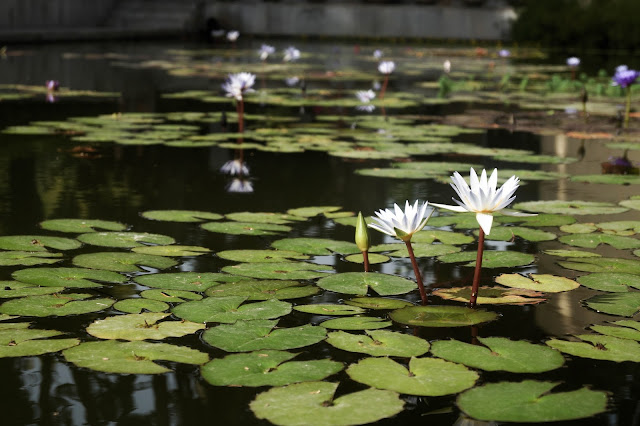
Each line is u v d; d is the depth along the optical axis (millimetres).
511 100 8773
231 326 2141
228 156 4973
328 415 1638
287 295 2412
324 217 3467
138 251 2852
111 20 20438
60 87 8969
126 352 1965
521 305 2383
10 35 15641
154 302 2324
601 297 2459
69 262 2723
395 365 1896
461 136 6047
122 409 1708
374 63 14320
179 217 3381
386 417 1634
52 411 1699
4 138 5445
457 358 1954
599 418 1694
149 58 13977
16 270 2596
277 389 1770
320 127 6410
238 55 15531
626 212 3553
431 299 2430
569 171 4641
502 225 3312
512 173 4516
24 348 1976
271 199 3812
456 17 20344
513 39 19672
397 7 20891
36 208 3514
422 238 3129
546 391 1772
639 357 1994
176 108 7523
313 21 21516
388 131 6219
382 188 4094
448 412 1714
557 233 3199
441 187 4145
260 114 7230
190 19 20672
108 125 6191
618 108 8023
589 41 18797
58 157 4781
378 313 2291
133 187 4008
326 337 2082
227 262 2768
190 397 1763
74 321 2193
